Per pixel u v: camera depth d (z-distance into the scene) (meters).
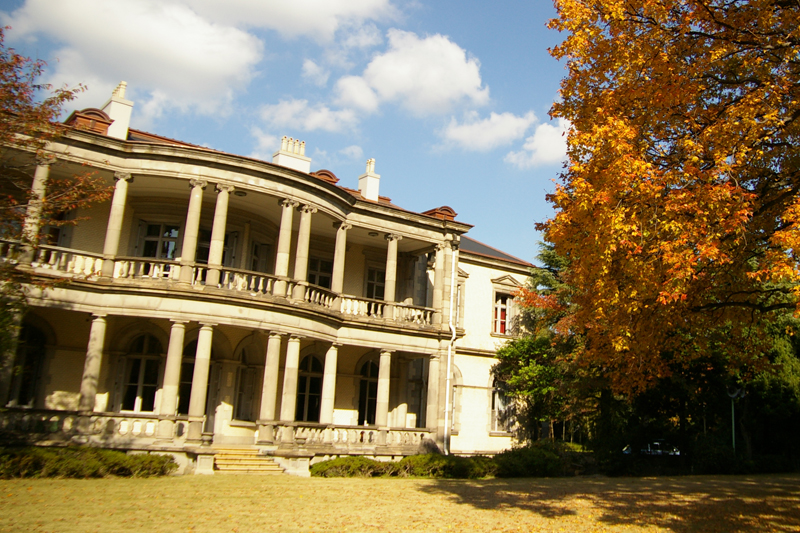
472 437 32.94
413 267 31.41
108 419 20.34
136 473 18.31
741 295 14.48
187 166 22.27
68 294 20.56
